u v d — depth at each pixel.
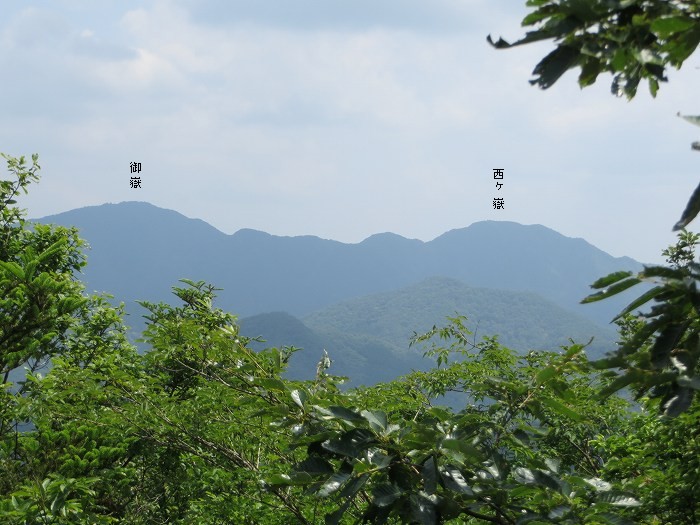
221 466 9.10
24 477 10.76
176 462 12.69
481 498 3.82
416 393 11.79
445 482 3.68
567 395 3.98
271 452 8.61
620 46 2.52
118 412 10.09
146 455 12.53
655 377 2.74
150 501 12.72
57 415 10.72
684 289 2.71
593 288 2.84
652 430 6.25
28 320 10.80
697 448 5.86
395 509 3.70
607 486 3.76
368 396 7.95
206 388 8.98
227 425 8.66
